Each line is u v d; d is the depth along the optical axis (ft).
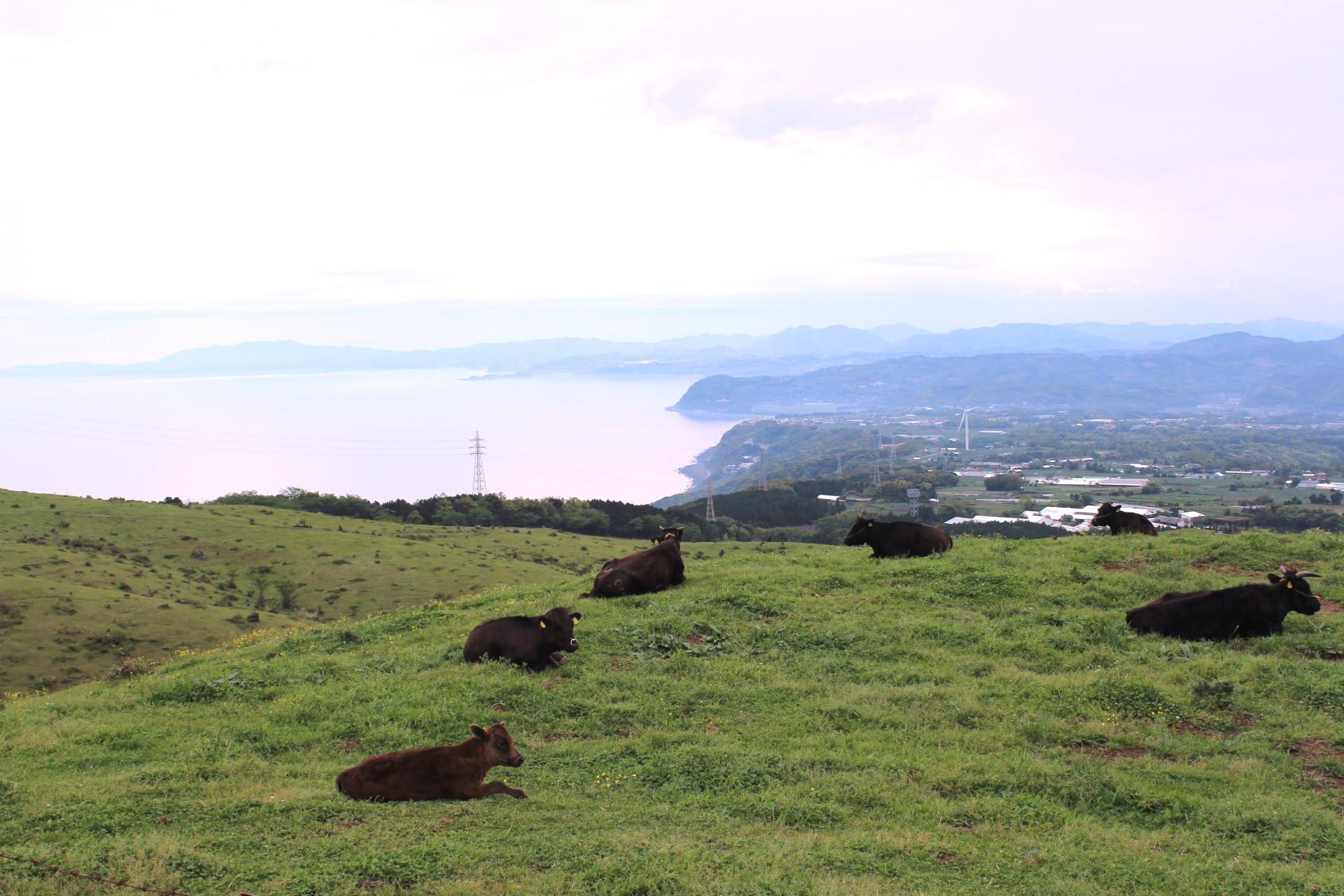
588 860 25.94
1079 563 63.52
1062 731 37.42
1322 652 46.01
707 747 36.17
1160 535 72.95
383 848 26.45
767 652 50.21
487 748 33.06
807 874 25.21
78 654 180.14
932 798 31.58
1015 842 28.09
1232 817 29.53
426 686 44.42
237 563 271.49
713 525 351.67
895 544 70.18
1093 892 24.67
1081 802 31.17
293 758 36.70
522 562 284.61
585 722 40.09
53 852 25.54
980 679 44.47
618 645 50.26
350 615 230.68
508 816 29.45
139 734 39.58
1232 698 39.63
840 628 52.37
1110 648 47.65
